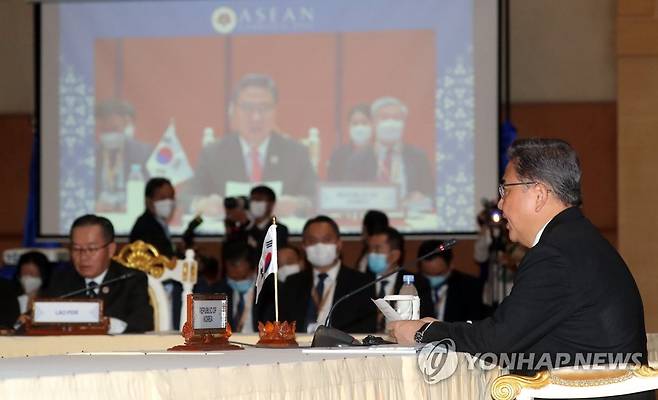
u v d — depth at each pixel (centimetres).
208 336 511
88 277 777
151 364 387
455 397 455
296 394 391
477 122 1236
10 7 1391
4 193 1380
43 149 1280
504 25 1304
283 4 1273
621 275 434
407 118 1249
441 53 1243
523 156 454
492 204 1041
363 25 1260
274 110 1273
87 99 1283
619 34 1210
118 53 1286
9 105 1391
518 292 431
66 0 1285
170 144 1281
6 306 958
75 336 646
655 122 1205
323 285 841
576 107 1298
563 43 1310
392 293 834
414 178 1246
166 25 1286
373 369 428
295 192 1266
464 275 1012
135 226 1073
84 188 1278
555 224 445
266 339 539
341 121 1263
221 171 1275
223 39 1280
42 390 324
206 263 1041
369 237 927
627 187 1210
